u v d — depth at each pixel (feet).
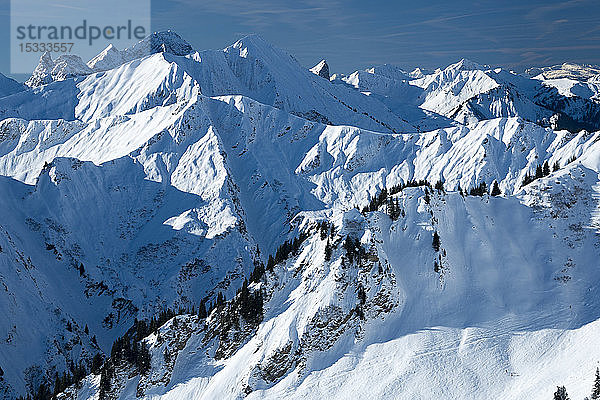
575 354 345.92
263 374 362.74
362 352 365.61
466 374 344.08
